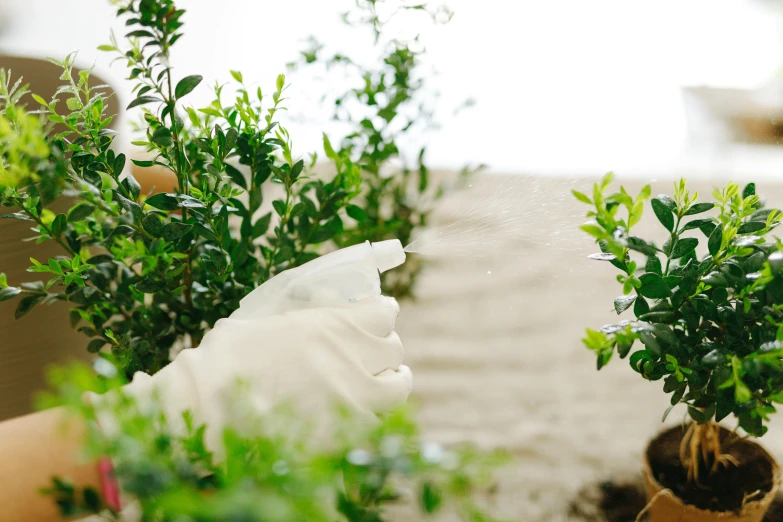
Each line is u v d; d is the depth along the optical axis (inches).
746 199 26.9
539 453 43.6
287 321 24.7
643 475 38.4
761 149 74.5
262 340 24.1
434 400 48.1
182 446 15.5
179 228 26.0
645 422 45.5
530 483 41.7
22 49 90.9
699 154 74.1
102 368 14.0
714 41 97.0
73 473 21.9
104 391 15.8
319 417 23.5
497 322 54.9
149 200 26.3
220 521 12.3
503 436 44.8
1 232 28.5
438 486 13.7
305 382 23.8
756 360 24.2
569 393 48.2
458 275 59.9
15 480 21.5
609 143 77.1
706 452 35.4
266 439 13.4
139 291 28.8
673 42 97.3
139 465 12.8
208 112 27.5
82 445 14.0
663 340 26.1
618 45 97.9
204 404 22.4
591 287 57.8
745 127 78.1
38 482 21.7
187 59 90.9
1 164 21.9
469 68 93.6
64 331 32.6
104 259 28.7
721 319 27.5
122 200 25.0
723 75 89.7
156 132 25.7
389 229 42.3
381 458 12.5
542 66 94.0
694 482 35.6
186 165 27.5
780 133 76.6
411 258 48.6
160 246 25.6
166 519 13.2
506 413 46.8
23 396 31.8
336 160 31.3
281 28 96.2
